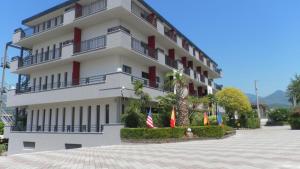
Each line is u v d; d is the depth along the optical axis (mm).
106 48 23484
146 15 29688
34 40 31125
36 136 26625
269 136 24844
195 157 11734
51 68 29781
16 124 31703
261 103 82000
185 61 40062
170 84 26219
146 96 22672
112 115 23469
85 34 27375
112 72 24516
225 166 9227
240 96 44469
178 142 20812
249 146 16172
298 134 25953
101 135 21953
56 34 29203
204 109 31516
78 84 26453
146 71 29375
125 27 26344
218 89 52438
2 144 30641
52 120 28125
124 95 22156
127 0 24188
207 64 47906
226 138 24016
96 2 26219
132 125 21797
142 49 26531
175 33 34719
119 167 9664
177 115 24453
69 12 26812
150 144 19844
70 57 25812
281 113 60875
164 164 10031
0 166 10531
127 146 18828
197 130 22875
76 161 11594
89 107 25359
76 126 25828
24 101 29266
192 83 41094
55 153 15266
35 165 10609
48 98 26781
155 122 23781
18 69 30938
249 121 46906
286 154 12070
